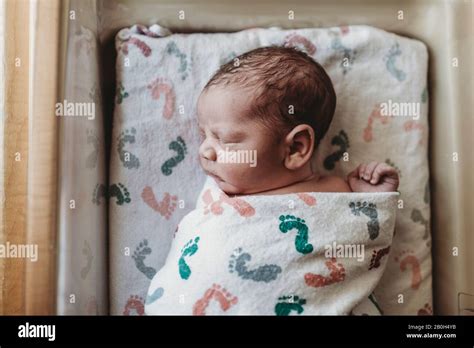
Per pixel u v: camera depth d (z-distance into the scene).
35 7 0.77
